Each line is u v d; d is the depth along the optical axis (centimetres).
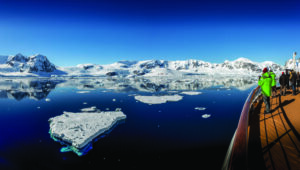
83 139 742
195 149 682
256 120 504
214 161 591
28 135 850
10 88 3366
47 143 758
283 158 301
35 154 661
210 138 782
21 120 1113
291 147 334
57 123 962
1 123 1051
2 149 702
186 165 575
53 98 2061
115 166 582
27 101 1856
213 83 4866
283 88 862
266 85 543
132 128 941
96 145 739
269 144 354
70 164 594
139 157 636
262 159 303
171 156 637
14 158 630
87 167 574
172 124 997
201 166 566
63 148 713
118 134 857
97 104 1655
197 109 1370
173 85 4272
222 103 1639
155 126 967
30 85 4231
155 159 621
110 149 702
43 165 584
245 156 193
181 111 1313
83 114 1173
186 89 3164
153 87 3709
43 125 1007
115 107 1503
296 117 489
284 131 406
